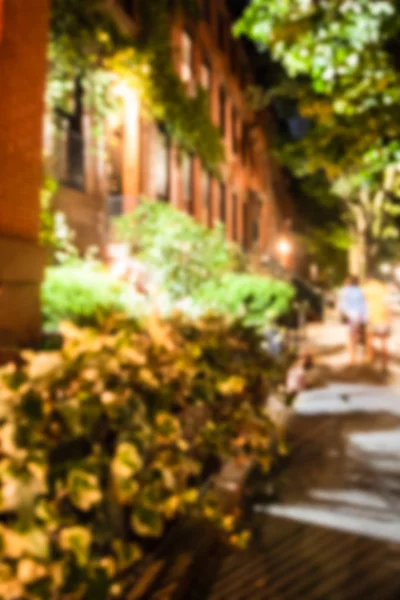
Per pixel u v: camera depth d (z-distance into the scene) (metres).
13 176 3.57
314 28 6.18
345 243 35.91
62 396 2.35
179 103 13.47
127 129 12.37
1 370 2.27
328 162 7.18
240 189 23.95
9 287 3.46
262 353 5.03
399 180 13.08
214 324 4.67
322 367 11.46
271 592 3.28
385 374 10.84
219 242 11.15
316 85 6.53
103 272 8.60
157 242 10.15
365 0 5.95
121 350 2.77
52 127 9.40
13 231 3.58
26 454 1.98
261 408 4.23
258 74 26.00
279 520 4.23
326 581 3.40
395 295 36.00
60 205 9.89
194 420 3.79
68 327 2.87
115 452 2.39
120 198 11.59
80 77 9.62
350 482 4.99
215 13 19.77
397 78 6.25
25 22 3.66
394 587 3.34
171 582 3.03
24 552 1.89
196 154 16.80
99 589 2.05
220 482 4.55
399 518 4.27
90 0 8.91
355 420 7.12
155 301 8.14
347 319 12.05
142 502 2.41
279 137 28.92
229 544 3.74
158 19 12.46
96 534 2.29
